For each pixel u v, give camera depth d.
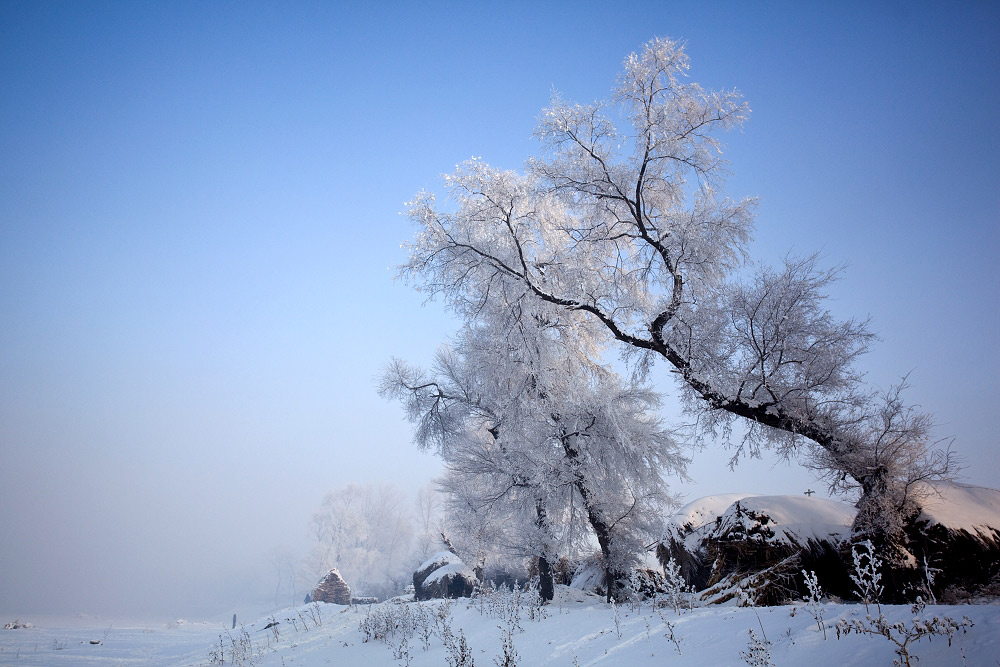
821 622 6.59
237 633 24.92
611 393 18.45
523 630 11.92
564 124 16.22
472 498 20.66
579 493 18.34
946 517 11.48
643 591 16.61
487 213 17.34
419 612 16.89
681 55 15.95
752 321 14.48
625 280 16.86
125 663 19.97
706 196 16.66
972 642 5.12
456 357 23.20
